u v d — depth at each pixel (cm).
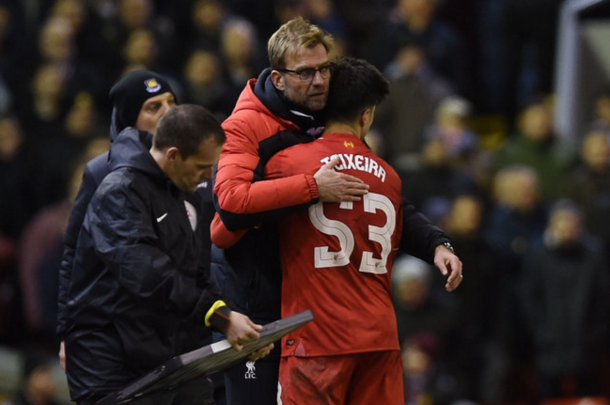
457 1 4959
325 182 1717
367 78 1778
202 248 1994
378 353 1753
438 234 1811
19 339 3859
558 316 3600
